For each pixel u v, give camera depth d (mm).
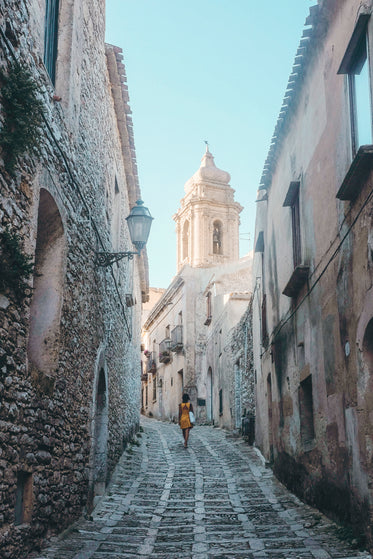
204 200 44844
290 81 9531
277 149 11539
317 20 7984
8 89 4785
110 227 11250
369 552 5824
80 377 7922
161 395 34625
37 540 5789
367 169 6012
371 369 6086
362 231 6211
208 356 26891
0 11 4637
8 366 4816
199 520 8148
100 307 9750
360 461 6160
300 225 9594
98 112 9625
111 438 11406
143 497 9836
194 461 13867
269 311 12938
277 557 5980
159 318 36344
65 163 6898
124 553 6219
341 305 7074
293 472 9883
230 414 20125
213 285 26641
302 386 9430
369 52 6152
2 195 4676
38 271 6680
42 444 5973
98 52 9609
